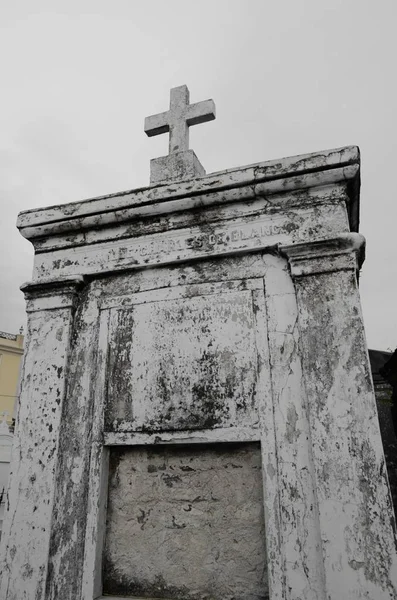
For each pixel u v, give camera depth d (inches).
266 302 93.7
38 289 112.0
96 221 109.8
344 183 95.0
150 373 96.7
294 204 97.3
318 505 77.2
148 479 93.0
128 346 100.7
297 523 78.4
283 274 94.6
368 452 77.4
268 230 97.4
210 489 88.6
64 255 113.5
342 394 81.9
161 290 102.5
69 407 100.6
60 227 112.9
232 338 93.3
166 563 86.8
